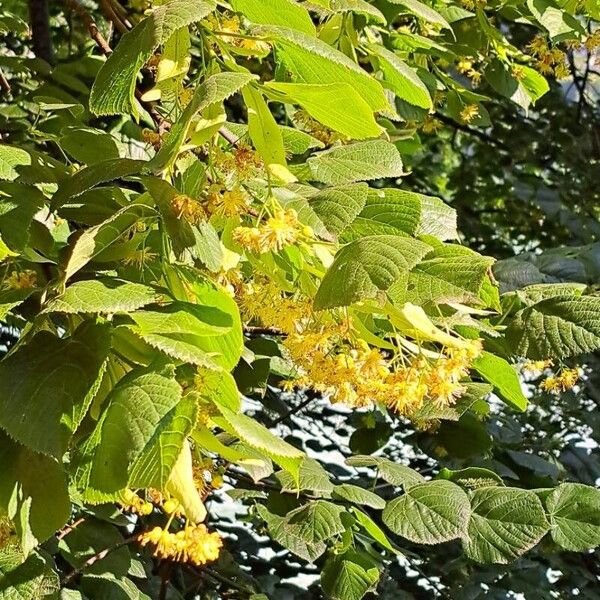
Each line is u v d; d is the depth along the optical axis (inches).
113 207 25.1
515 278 36.1
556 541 32.0
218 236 24.9
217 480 24.3
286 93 22.3
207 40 23.6
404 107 40.1
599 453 55.1
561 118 76.7
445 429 39.1
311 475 32.6
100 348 20.0
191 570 42.5
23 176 24.5
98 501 18.9
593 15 40.6
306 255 23.5
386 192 24.3
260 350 33.9
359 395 23.9
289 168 25.8
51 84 40.6
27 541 20.4
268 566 47.7
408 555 41.4
